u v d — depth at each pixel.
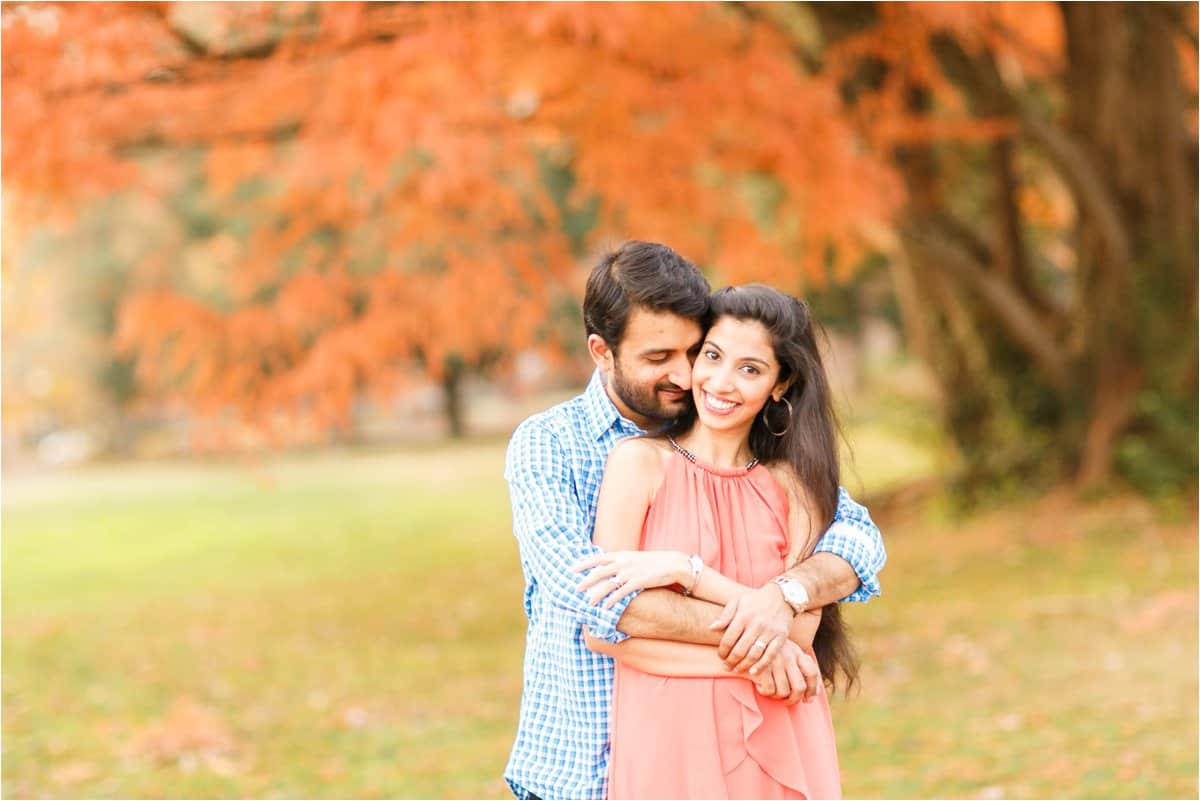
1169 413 11.34
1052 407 12.55
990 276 11.85
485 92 7.45
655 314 2.61
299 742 6.93
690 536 2.56
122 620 12.04
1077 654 7.40
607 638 2.47
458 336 8.30
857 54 9.72
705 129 7.71
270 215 9.99
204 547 18.03
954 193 14.35
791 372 2.65
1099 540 10.52
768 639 2.43
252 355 8.26
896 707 6.69
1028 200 14.80
